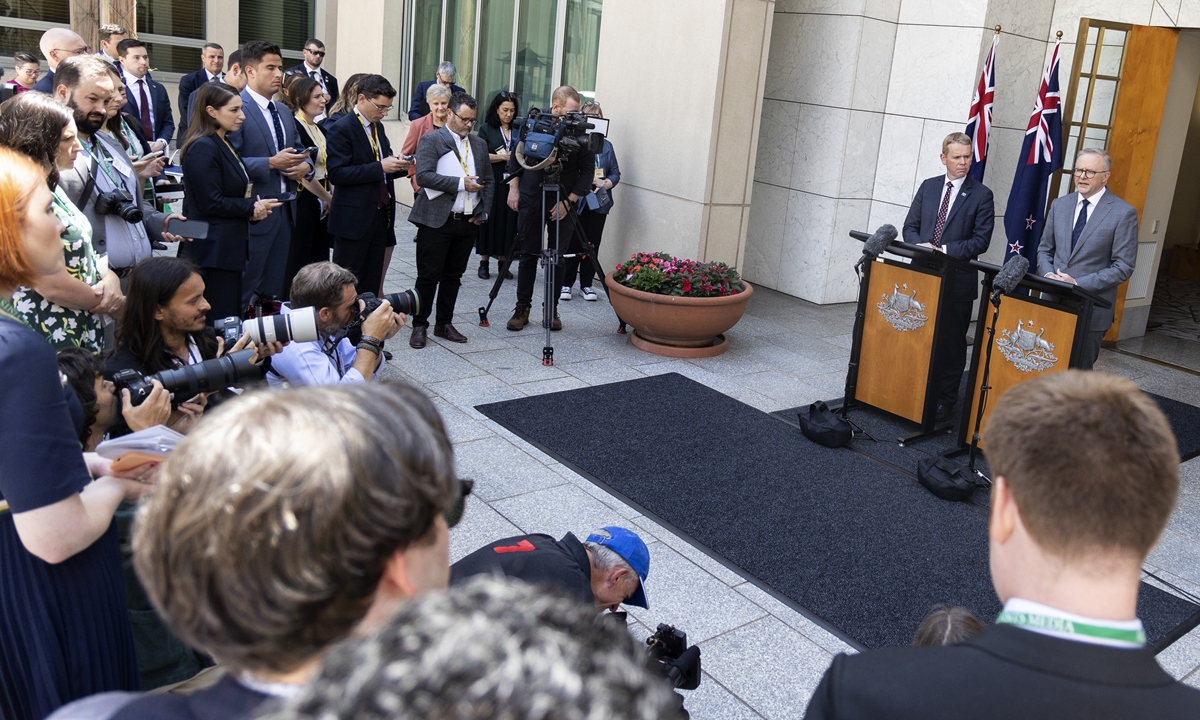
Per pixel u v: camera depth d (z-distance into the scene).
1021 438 0.99
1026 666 0.92
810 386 5.95
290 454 0.66
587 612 0.50
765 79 7.38
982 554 3.92
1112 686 0.90
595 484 4.31
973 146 6.73
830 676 1.01
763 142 8.20
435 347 6.01
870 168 7.78
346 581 0.67
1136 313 7.77
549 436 4.79
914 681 0.95
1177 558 4.02
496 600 0.49
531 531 3.82
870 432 5.28
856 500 4.35
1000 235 7.59
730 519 4.06
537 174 6.20
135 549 0.71
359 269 5.77
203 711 0.73
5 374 1.44
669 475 4.46
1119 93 6.88
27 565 1.59
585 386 5.57
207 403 2.83
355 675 0.44
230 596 0.65
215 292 4.74
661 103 7.22
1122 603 0.94
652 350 6.30
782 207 8.12
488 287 7.57
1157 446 0.95
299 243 6.04
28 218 1.66
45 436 1.47
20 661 1.60
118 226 3.65
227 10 12.20
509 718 0.41
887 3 7.38
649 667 0.51
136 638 2.14
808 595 3.51
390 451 0.69
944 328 5.04
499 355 5.98
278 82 5.41
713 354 6.36
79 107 3.47
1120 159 7.01
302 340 2.74
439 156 5.75
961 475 4.48
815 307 7.88
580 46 8.40
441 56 10.26
